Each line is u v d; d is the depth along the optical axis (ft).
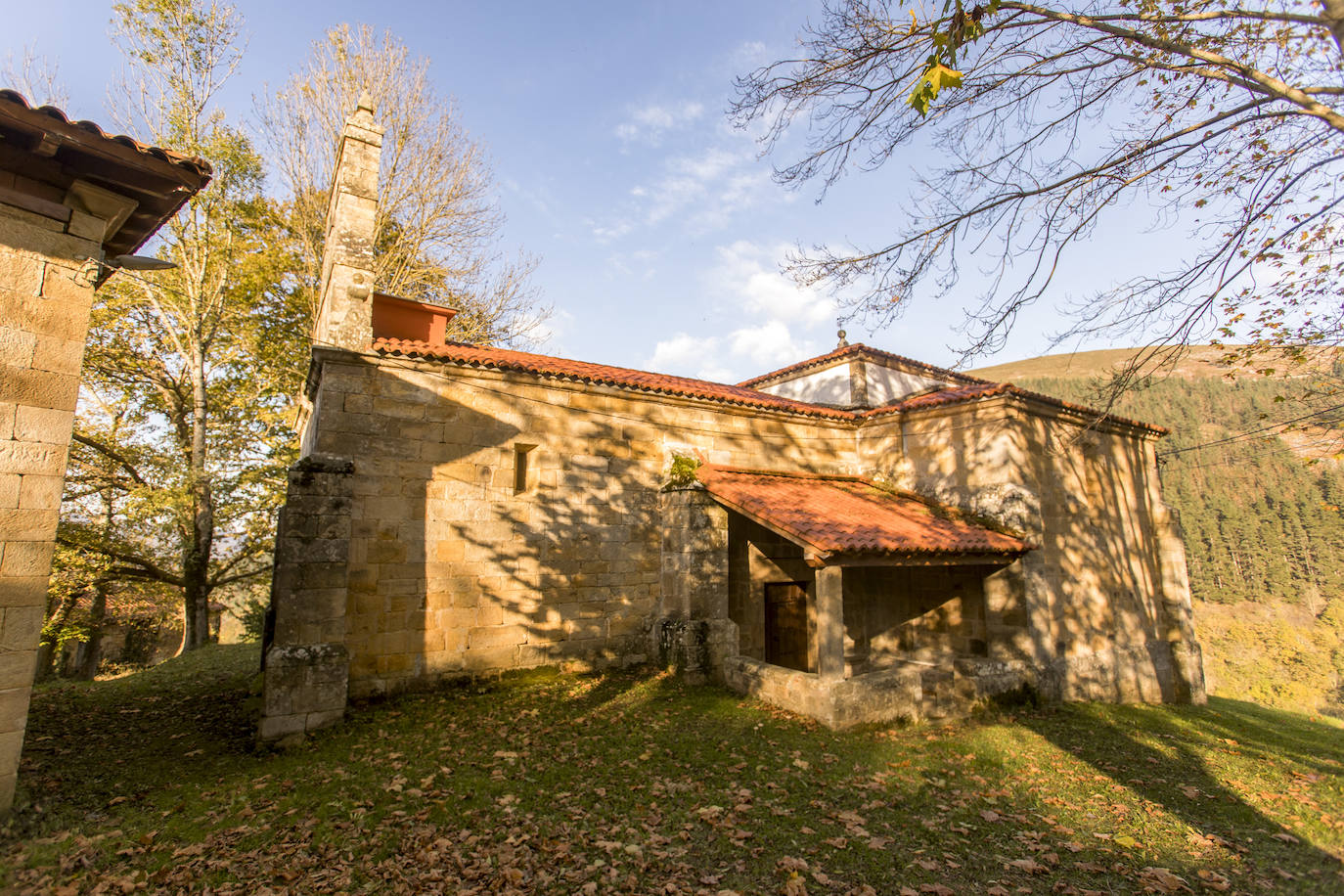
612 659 34.68
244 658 44.19
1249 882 15.40
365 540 28.32
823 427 45.32
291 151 57.11
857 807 18.86
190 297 49.55
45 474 16.03
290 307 55.52
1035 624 34.58
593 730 24.95
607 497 35.83
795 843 16.34
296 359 56.49
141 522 49.73
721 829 16.98
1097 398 24.20
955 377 60.85
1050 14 17.13
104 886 13.17
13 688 15.34
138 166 16.79
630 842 16.12
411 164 60.64
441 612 29.89
